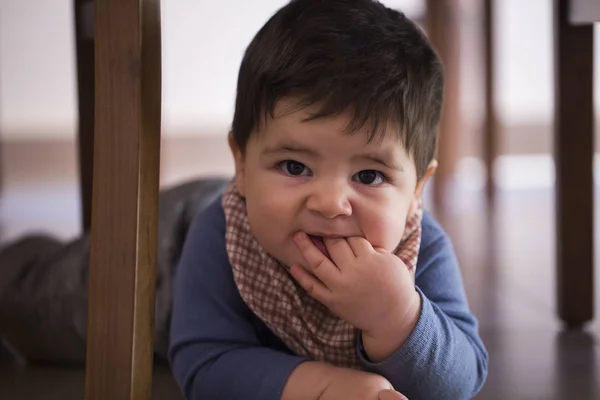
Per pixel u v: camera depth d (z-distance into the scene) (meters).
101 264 0.67
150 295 0.69
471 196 2.57
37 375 1.01
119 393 0.66
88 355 0.67
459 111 2.47
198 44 3.26
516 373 0.96
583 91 1.17
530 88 3.31
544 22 3.24
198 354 0.77
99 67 0.66
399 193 0.72
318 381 0.71
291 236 0.72
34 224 2.12
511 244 1.80
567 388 0.91
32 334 1.05
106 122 0.66
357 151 0.69
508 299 1.33
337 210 0.69
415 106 0.74
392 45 0.73
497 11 2.42
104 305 0.67
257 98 0.73
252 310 0.79
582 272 1.17
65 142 3.23
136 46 0.66
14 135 3.21
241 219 0.81
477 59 2.54
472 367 0.77
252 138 0.74
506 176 2.98
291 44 0.72
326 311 0.79
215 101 3.31
